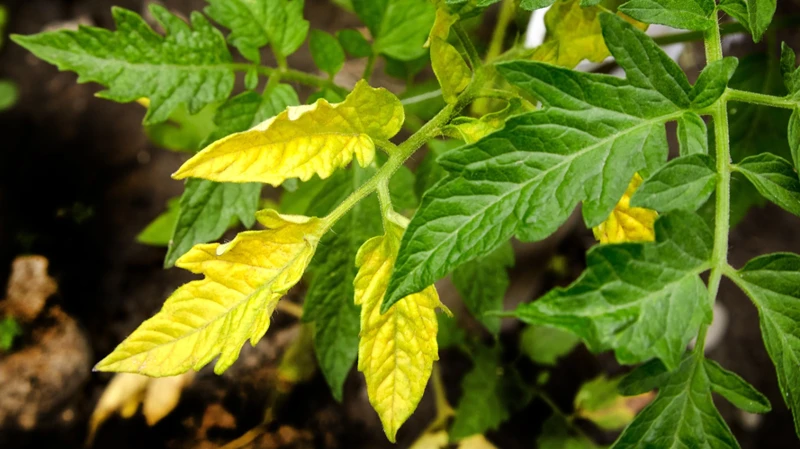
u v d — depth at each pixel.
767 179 0.30
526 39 0.44
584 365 0.73
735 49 0.77
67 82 0.79
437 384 0.65
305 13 0.85
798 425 0.29
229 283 0.31
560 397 0.72
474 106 0.43
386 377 0.32
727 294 0.80
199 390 0.62
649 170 0.30
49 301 0.60
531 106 0.34
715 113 0.31
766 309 0.29
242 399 0.63
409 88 0.53
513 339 0.72
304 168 0.31
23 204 0.74
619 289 0.27
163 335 0.31
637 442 0.30
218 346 0.31
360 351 0.32
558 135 0.30
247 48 0.41
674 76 0.30
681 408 0.30
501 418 0.61
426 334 0.32
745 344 0.78
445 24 0.33
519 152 0.29
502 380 0.62
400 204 0.42
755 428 0.75
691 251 0.28
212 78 0.41
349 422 0.67
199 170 0.30
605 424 0.65
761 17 0.31
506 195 0.29
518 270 0.69
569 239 0.77
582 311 0.27
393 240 0.32
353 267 0.41
